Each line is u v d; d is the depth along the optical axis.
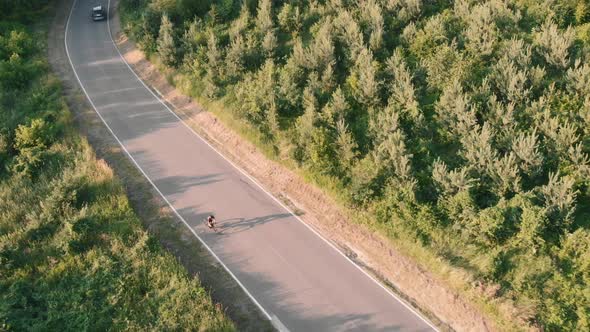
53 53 44.62
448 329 19.84
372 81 28.77
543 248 20.75
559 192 20.98
